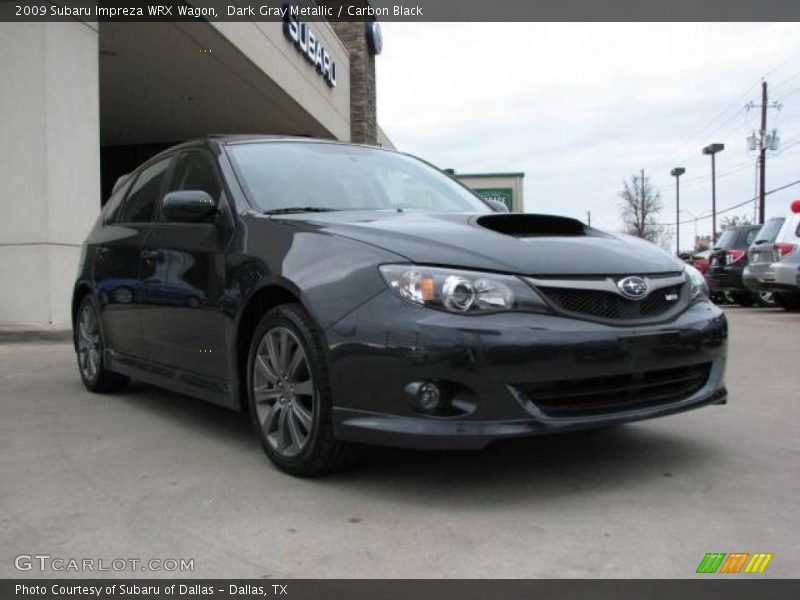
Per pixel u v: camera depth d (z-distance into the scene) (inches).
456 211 165.0
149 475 134.3
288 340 131.3
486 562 98.0
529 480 128.8
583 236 141.5
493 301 115.0
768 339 339.6
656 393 129.7
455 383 112.9
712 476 130.8
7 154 350.6
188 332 159.9
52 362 267.9
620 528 108.2
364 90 1021.8
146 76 608.4
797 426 165.8
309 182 166.4
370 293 119.1
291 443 131.7
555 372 114.6
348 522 111.3
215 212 156.9
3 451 150.6
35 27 348.8
